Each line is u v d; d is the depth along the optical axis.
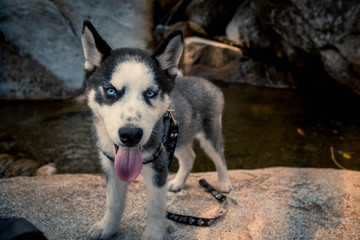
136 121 0.53
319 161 1.25
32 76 1.86
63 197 0.72
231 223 0.66
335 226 0.65
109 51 0.61
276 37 2.12
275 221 0.67
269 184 0.81
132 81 0.56
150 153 0.60
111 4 2.28
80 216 0.67
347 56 1.67
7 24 1.86
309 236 0.63
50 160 1.21
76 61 2.00
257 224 0.66
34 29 1.92
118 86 0.56
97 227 0.62
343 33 1.63
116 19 2.29
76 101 1.87
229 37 2.56
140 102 0.56
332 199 0.73
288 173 0.87
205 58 2.26
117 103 0.56
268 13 1.99
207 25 2.63
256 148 1.34
